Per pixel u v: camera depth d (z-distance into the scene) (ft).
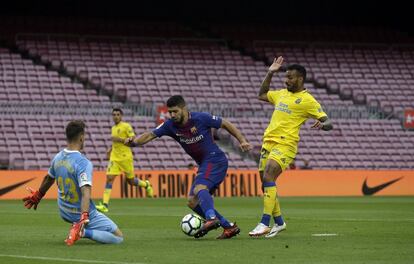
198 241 91.40
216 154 96.07
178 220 132.67
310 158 283.59
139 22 342.44
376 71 341.21
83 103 282.15
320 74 333.42
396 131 304.09
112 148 177.37
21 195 225.15
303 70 100.27
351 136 296.10
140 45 323.98
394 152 295.48
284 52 345.51
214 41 339.36
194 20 354.33
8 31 318.04
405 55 354.33
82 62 305.53
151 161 264.72
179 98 94.58
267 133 100.48
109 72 304.30
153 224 123.13
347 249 82.12
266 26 360.28
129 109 285.84
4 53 298.56
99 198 229.25
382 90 330.34
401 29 373.20
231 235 94.48
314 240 92.48
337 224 121.19
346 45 355.15
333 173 256.93
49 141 259.80
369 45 357.20
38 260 72.08
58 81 288.30
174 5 351.25
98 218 86.84
